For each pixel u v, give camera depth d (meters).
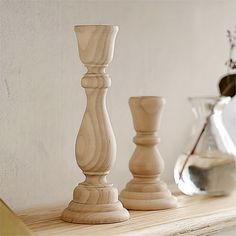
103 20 1.08
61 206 0.96
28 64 0.97
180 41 1.24
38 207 0.96
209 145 1.04
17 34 0.95
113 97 1.11
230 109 1.38
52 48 1.00
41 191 1.00
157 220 0.84
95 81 0.80
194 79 1.28
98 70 0.81
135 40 1.15
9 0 0.94
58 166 1.02
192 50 1.27
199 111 1.06
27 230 0.74
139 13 1.15
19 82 0.96
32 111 0.98
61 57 1.02
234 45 1.25
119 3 1.11
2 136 0.94
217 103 1.05
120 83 1.12
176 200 0.95
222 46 1.34
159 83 1.20
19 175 0.96
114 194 0.83
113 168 1.12
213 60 1.32
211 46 1.31
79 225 0.80
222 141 1.06
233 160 1.04
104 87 0.81
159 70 1.20
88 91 0.81
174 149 1.24
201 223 0.85
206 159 1.03
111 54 0.81
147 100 0.92
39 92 0.99
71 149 1.04
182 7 1.24
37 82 0.98
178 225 0.82
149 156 0.94
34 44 0.98
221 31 1.34
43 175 1.00
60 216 0.86
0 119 0.93
